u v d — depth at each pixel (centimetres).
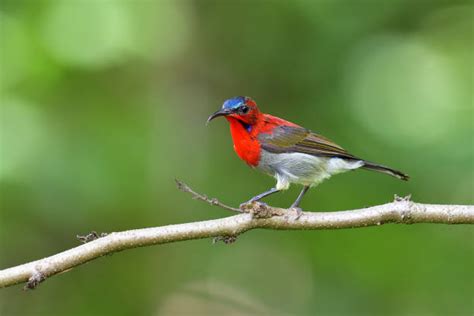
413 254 1366
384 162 1405
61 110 1458
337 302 1370
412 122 1478
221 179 1523
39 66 1438
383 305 1361
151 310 1481
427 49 1548
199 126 1630
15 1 1473
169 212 1467
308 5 1498
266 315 1562
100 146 1375
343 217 747
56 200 1288
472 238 1378
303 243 1466
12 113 1334
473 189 1338
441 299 1341
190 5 1627
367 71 1521
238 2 1583
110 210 1335
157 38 1611
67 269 697
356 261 1384
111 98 1566
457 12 1539
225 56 1631
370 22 1522
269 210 738
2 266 1332
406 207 739
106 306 1448
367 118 1487
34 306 1449
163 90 1633
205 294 1566
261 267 1572
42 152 1302
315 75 1540
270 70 1587
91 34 1508
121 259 1498
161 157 1504
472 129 1405
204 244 1540
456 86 1523
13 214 1298
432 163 1376
